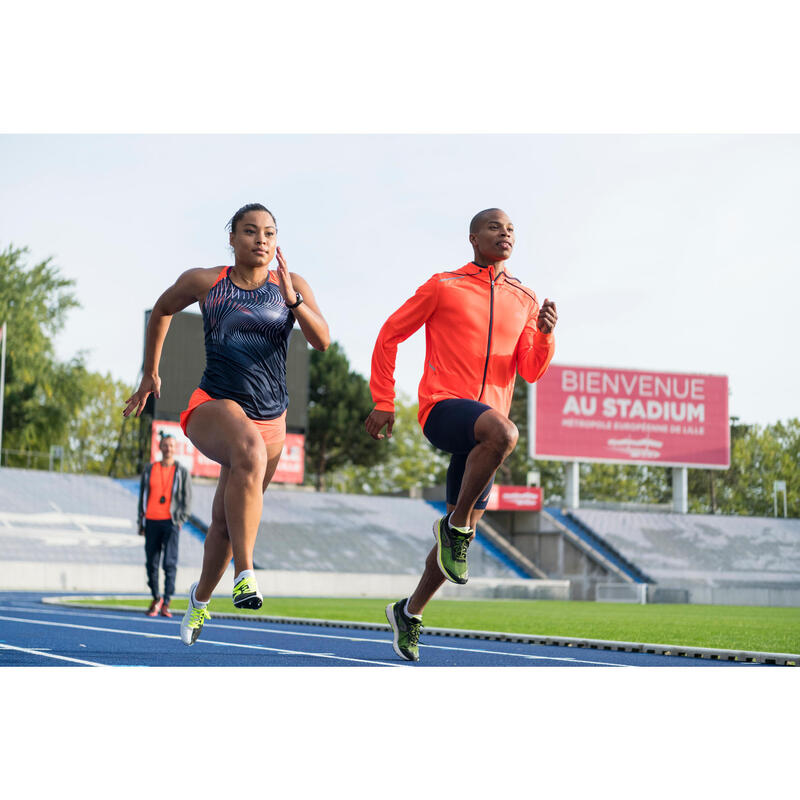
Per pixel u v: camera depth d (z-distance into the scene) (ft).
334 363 200.75
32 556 100.12
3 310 153.38
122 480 126.62
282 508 134.51
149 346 17.49
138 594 81.71
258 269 17.08
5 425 152.97
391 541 134.21
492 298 19.56
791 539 161.99
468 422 17.83
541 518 148.36
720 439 152.87
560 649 25.35
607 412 147.84
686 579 143.95
